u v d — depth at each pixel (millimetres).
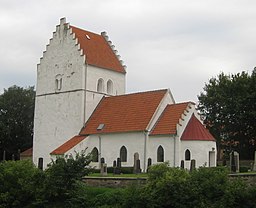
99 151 61719
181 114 56375
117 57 74125
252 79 73438
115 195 35531
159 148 56344
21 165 37781
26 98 92375
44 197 34938
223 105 75250
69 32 69438
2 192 36438
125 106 63500
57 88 69875
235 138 75625
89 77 67375
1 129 85062
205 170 33750
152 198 32406
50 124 69812
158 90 62344
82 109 65875
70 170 35562
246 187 33188
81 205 35438
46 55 72188
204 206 31125
